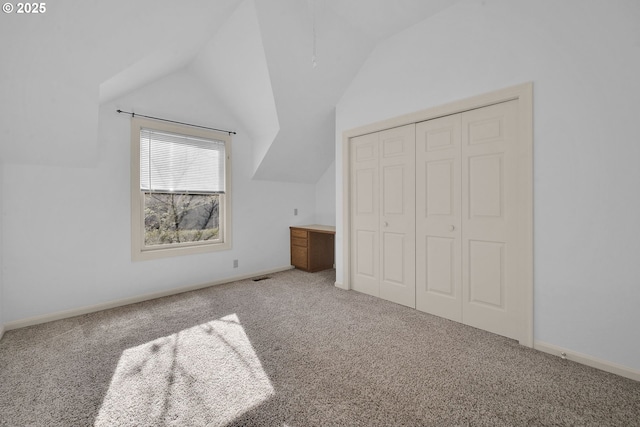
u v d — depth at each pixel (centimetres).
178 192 333
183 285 340
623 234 168
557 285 191
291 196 456
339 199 345
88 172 273
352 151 331
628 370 166
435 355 193
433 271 262
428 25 257
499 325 221
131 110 297
